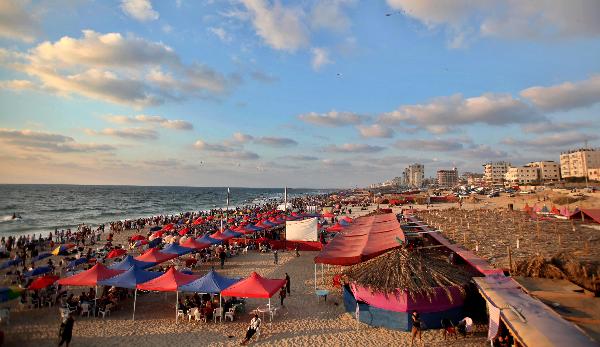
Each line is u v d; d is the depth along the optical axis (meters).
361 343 12.06
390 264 14.06
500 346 9.63
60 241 36.94
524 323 8.30
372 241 19.22
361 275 14.28
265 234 35.72
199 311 14.54
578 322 8.63
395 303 12.97
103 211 87.75
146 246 31.03
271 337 12.78
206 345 12.23
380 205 84.25
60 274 22.31
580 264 11.58
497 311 9.52
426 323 12.71
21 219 65.31
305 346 12.01
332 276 21.44
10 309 15.94
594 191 70.25
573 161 145.88
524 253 14.84
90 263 22.73
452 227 25.11
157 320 14.62
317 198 141.00
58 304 16.73
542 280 11.80
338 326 13.64
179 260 25.61
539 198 63.88
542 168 165.75
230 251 28.56
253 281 14.13
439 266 13.91
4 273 23.91
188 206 112.62
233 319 14.73
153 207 105.25
